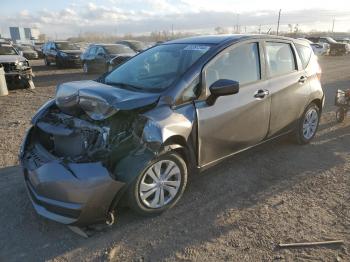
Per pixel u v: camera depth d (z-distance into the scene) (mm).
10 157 5184
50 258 2975
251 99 4254
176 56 4156
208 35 4734
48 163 3174
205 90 3773
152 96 3455
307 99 5301
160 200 3533
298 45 5316
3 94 11250
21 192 4078
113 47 17828
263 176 4469
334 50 32938
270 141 4871
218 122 3896
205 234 3273
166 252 3031
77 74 18266
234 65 4164
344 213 3598
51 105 4035
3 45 13906
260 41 4559
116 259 2953
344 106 6797
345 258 2906
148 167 3336
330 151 5367
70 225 3143
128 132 3275
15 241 3195
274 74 4688
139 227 3377
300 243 3104
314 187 4184
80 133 3396
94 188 3004
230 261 2904
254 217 3543
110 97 3248
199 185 4203
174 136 3436
